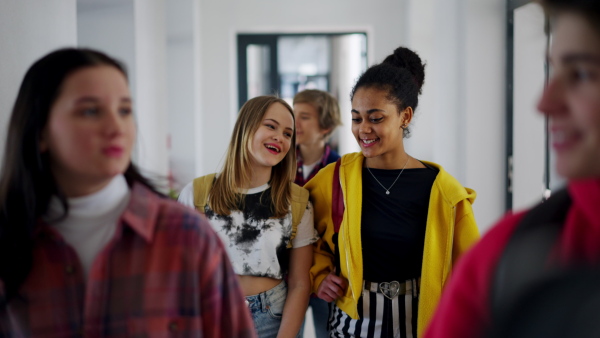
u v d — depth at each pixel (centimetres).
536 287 59
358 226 182
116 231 95
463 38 369
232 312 107
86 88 92
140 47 391
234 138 190
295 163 197
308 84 830
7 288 95
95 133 92
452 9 393
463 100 371
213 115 676
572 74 65
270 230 185
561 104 66
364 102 181
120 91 95
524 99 360
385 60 206
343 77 820
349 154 200
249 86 734
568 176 66
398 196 185
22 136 95
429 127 629
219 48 673
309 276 193
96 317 94
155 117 453
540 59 354
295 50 977
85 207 98
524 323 58
